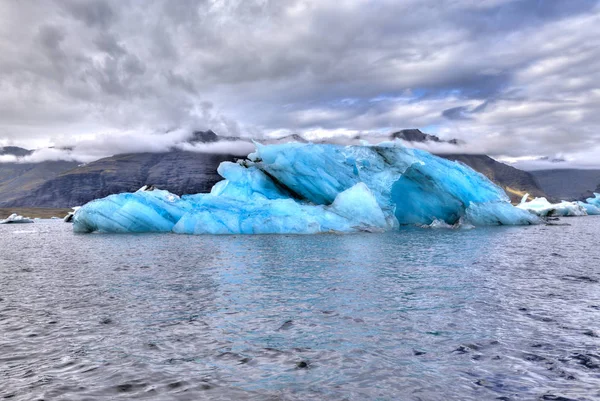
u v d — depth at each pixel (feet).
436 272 39.01
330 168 93.97
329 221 85.20
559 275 37.35
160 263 48.80
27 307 28.32
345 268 41.70
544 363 17.06
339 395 14.46
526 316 23.95
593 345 19.11
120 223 104.83
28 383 15.71
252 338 20.72
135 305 28.12
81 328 23.06
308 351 18.80
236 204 93.35
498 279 35.40
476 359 17.54
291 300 28.50
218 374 16.42
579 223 131.03
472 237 74.64
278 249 58.80
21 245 85.97
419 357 17.87
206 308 26.81
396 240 69.36
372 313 24.91
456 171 98.84
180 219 98.73
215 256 53.26
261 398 14.30
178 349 19.34
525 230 93.15
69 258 57.62
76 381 15.87
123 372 16.71
